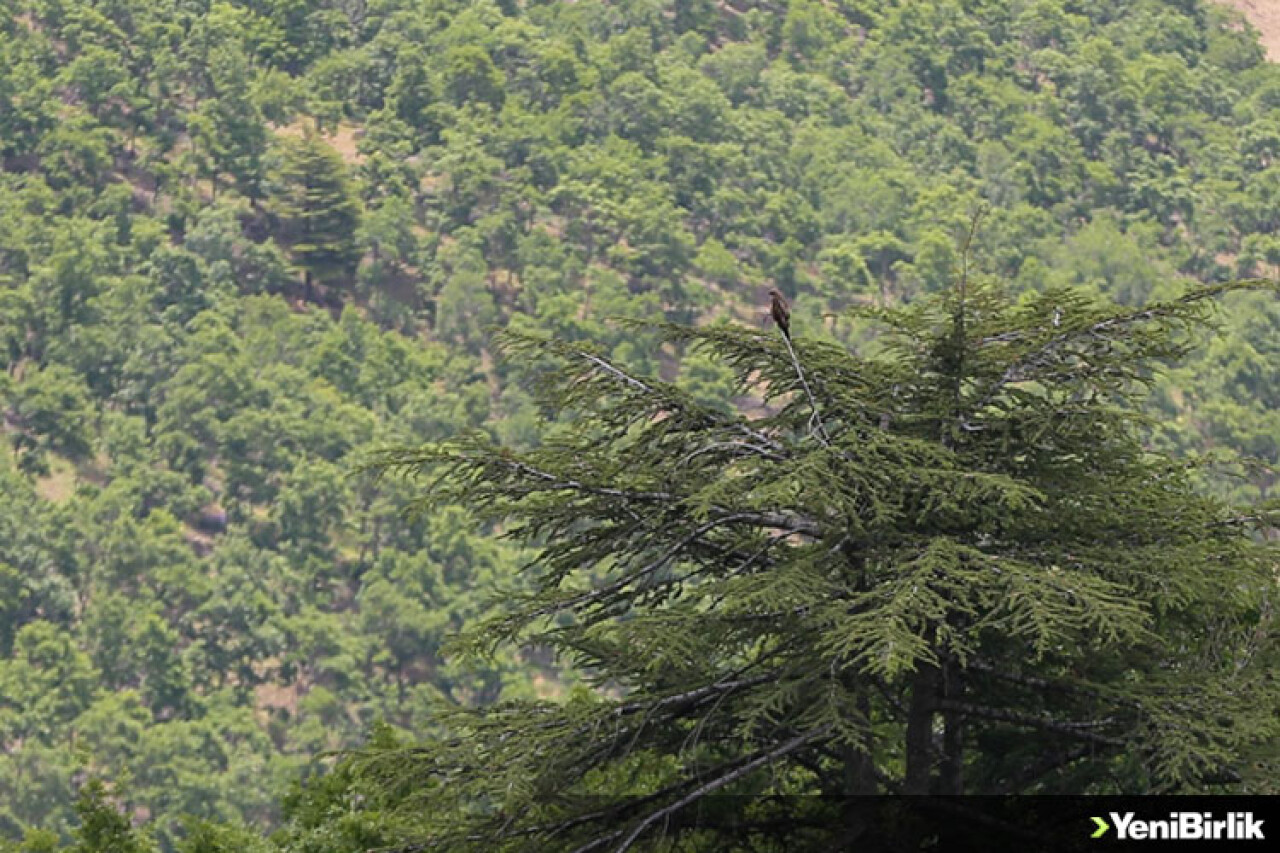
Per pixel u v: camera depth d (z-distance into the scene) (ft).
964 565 140.77
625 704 149.69
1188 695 143.64
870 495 143.84
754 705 140.46
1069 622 134.21
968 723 160.35
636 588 160.97
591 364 159.22
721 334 157.38
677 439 157.99
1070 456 158.92
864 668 128.77
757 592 138.41
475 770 146.92
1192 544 150.71
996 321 159.33
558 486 155.94
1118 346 162.50
